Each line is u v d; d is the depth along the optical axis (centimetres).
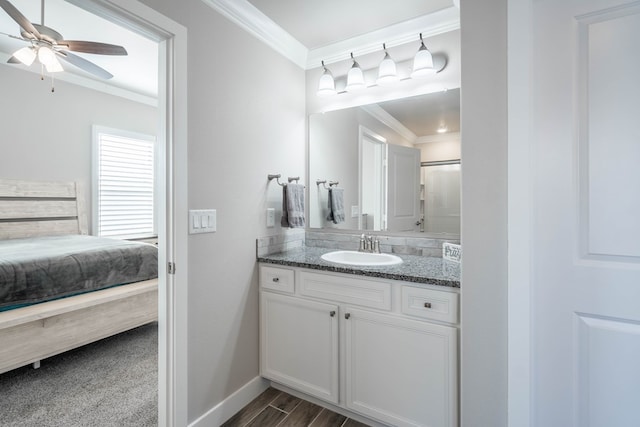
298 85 239
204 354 165
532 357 119
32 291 214
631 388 108
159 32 143
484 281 126
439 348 146
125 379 216
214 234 171
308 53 238
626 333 108
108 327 253
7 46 308
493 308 124
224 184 177
